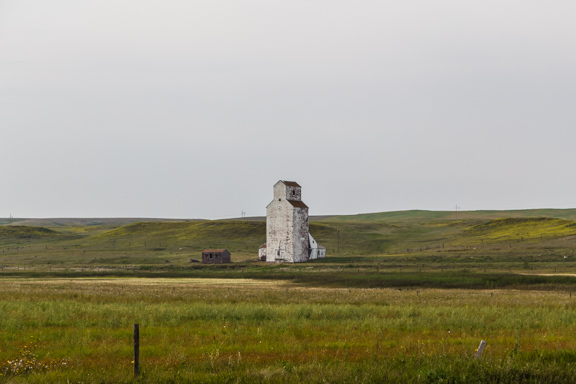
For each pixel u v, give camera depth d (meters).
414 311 58.81
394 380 27.20
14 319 48.62
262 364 31.91
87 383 27.22
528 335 43.31
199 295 84.88
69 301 69.50
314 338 41.66
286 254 194.88
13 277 151.88
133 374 28.64
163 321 50.66
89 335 41.12
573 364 29.61
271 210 198.50
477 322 49.38
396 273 143.25
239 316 54.66
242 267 186.75
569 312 57.62
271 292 92.75
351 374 27.91
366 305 67.38
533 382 27.55
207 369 30.34
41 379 27.77
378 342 38.34
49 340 40.44
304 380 27.14
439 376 27.44
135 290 95.06
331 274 145.12
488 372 28.17
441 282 114.94
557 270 140.12
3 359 33.22
